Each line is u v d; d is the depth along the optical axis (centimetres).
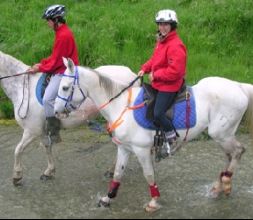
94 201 576
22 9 1130
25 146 621
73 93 537
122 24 1029
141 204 567
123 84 552
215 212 545
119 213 545
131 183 625
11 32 1045
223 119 559
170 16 511
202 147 749
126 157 556
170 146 554
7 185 624
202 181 630
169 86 528
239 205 562
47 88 602
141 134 537
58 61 601
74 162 700
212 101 556
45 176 637
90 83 538
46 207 562
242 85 578
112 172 644
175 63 513
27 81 619
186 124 545
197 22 1045
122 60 947
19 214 546
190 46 991
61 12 589
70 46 599
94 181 634
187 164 685
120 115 540
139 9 1094
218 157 710
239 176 645
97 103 548
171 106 541
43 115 611
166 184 621
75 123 622
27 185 624
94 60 957
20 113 614
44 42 991
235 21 1042
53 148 754
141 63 940
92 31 1027
